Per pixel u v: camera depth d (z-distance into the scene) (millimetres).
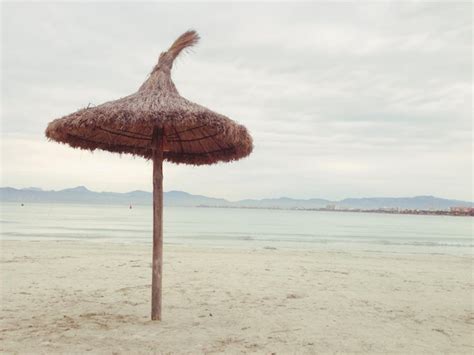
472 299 7602
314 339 4883
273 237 28516
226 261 11906
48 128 4844
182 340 4668
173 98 4754
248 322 5543
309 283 8711
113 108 4383
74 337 4656
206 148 6238
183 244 20578
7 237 21906
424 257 15164
